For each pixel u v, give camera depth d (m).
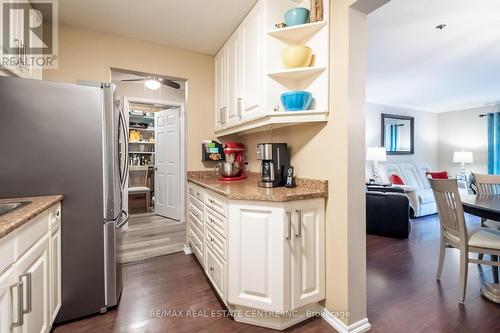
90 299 1.59
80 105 1.54
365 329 1.49
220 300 1.81
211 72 2.81
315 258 1.59
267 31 1.68
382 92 4.52
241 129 2.18
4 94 1.38
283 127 2.06
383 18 2.13
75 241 1.54
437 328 1.50
